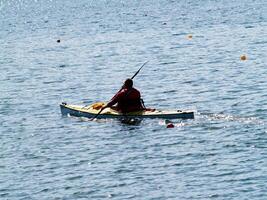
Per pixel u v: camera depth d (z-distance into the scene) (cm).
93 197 6406
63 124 9000
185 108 9656
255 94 10169
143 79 12150
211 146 7662
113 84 11900
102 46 17200
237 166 6988
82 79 12544
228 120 8669
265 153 7312
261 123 8450
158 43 17138
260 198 6172
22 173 7162
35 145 8125
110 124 8812
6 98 11031
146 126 8594
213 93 10469
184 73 12481
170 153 7519
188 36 18162
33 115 9662
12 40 19900
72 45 17812
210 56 14412
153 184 6644
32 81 12594
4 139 8450
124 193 6462
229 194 6306
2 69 14312
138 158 7419
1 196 6556
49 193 6569
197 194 6350
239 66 12862
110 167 7181
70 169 7200
